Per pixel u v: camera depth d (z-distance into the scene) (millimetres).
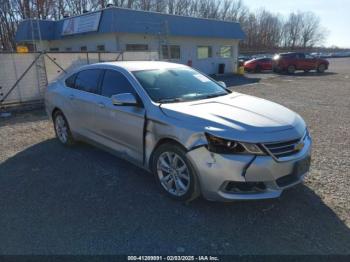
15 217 3207
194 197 3279
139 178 4098
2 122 7965
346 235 2816
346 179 3943
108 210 3311
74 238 2844
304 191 3631
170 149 3369
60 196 3648
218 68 23812
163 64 4688
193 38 21594
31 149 5469
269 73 25016
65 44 20969
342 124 6926
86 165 4602
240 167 2887
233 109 3449
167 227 2992
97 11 17438
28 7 30422
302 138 3225
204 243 2752
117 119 4035
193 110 3373
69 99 5023
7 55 9836
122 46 17547
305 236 2814
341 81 17391
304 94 12133
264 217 3127
